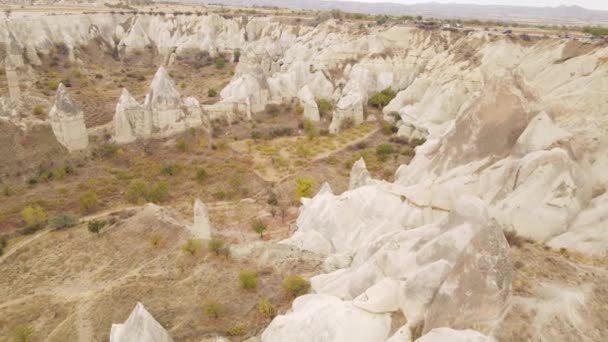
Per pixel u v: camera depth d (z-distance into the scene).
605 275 22.25
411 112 65.88
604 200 27.05
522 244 25.55
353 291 24.23
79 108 53.44
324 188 40.56
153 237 35.72
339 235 34.03
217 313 27.55
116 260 34.59
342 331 20.31
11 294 31.44
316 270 30.84
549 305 19.73
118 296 29.67
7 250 36.28
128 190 44.81
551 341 18.23
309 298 24.56
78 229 38.75
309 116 70.25
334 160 56.56
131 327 22.64
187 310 28.45
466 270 18.58
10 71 63.22
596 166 30.16
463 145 33.66
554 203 26.86
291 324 22.05
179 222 39.09
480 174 30.89
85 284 32.06
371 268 24.19
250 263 32.72
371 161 55.56
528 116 31.69
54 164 50.28
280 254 33.16
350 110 69.75
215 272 31.72
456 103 62.44
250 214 43.19
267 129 65.69
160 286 30.62
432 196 31.27
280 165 54.88
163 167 51.00
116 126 56.53
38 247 36.44
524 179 28.25
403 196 32.66
